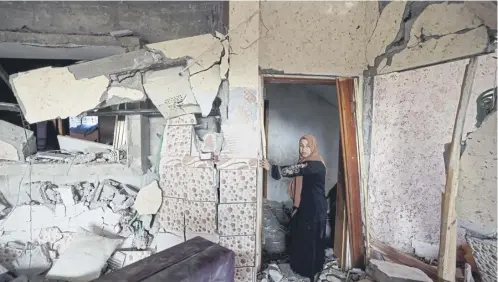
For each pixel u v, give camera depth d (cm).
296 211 276
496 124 171
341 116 268
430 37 210
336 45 259
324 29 256
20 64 326
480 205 182
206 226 232
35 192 262
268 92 399
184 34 261
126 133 261
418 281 218
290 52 252
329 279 262
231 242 234
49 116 233
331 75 262
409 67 226
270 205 392
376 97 262
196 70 225
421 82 250
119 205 261
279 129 403
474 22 183
